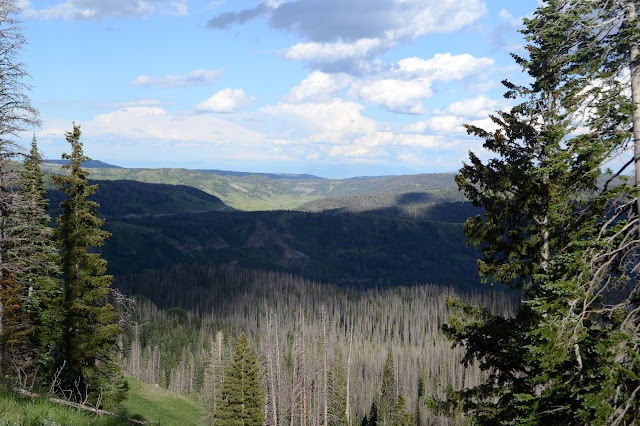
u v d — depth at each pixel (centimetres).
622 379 1030
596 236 1202
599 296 1211
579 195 1391
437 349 14700
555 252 1513
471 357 1561
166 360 11725
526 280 1528
